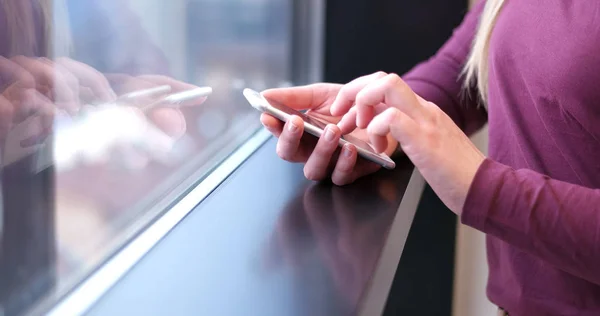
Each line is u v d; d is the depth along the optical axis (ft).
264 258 1.41
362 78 2.08
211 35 2.70
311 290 1.24
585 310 2.24
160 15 2.12
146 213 1.78
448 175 1.67
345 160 1.97
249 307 1.17
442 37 4.62
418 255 5.23
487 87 2.64
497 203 1.65
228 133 2.93
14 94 1.25
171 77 2.25
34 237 1.31
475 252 5.25
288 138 1.98
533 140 2.24
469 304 5.37
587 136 2.03
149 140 1.96
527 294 2.43
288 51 4.42
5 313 1.22
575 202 1.63
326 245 1.50
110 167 1.67
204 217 1.73
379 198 1.92
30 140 1.30
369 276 1.31
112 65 1.74
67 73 1.48
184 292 1.24
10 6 1.24
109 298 1.24
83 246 1.49
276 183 2.08
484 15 2.62
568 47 1.98
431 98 2.83
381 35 4.69
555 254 1.66
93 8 1.62
